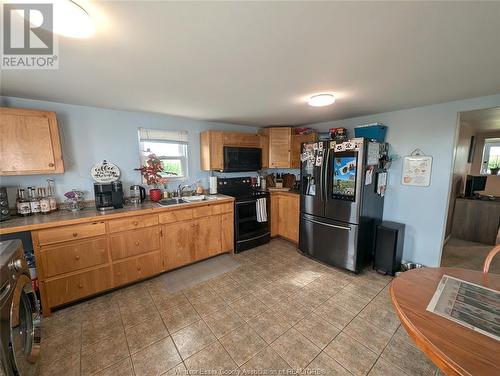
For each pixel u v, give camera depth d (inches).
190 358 62.1
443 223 102.9
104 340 68.6
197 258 118.0
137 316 79.4
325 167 113.7
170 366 59.7
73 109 100.5
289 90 81.1
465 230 156.3
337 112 119.0
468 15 38.8
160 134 126.2
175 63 58.7
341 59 56.8
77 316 79.4
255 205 141.1
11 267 46.6
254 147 154.4
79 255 84.1
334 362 60.5
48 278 78.7
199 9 37.3
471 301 41.4
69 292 83.0
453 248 141.7
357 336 69.5
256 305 85.0
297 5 36.5
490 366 28.4
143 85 75.7
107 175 110.6
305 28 43.2
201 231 118.4
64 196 100.1
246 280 103.3
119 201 101.0
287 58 56.1
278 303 86.1
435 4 36.2
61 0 33.7
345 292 93.2
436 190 103.7
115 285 93.2
